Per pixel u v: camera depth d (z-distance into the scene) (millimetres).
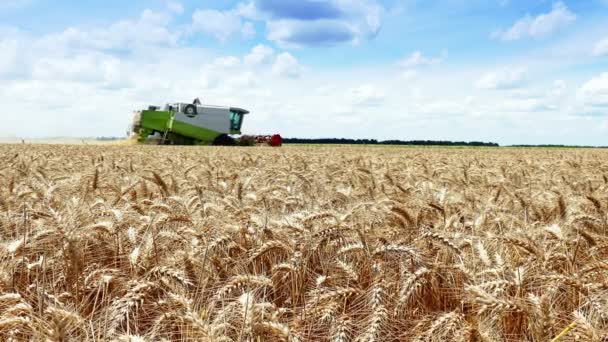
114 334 3229
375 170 13555
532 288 3920
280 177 10477
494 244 4855
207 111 58094
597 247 4723
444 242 4340
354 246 4625
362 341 3400
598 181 10898
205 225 5449
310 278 4625
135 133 59656
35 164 13484
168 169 12656
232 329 3418
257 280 4035
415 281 4035
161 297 3973
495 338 3445
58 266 4422
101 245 5008
